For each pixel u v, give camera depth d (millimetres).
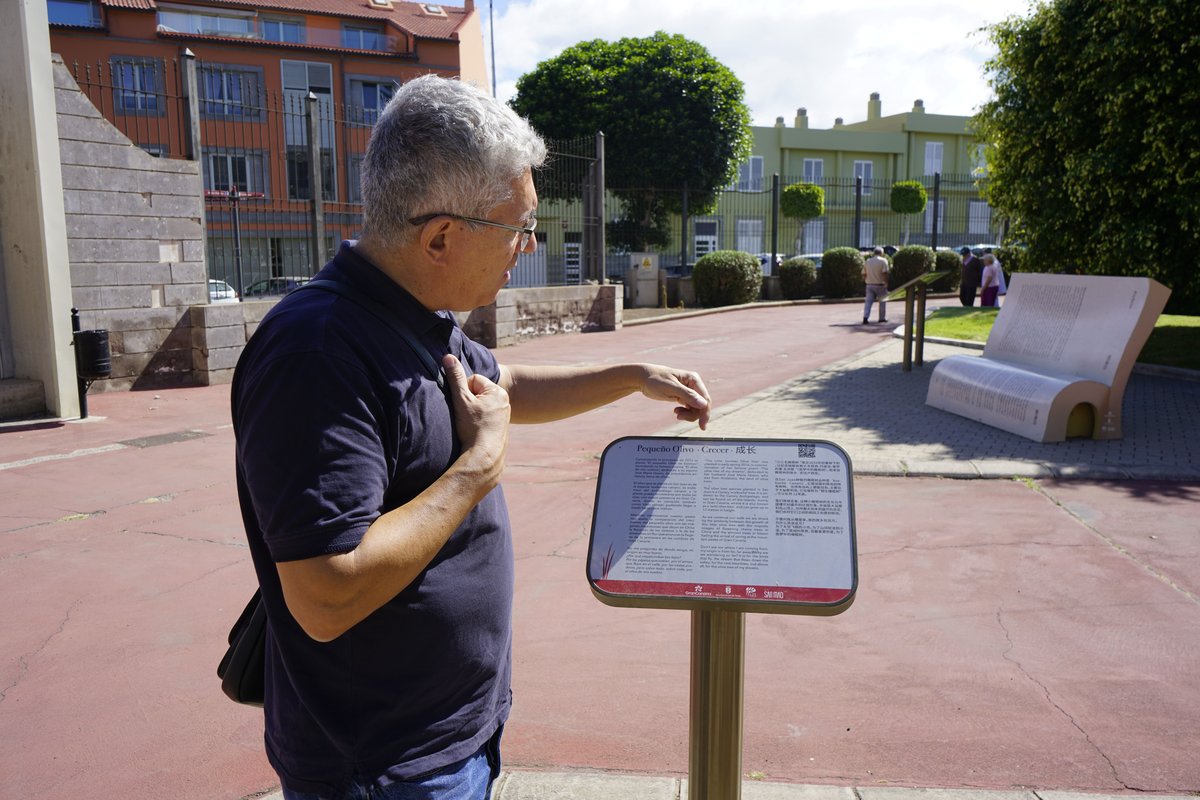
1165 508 5668
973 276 20859
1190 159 9734
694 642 1750
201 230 11906
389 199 1398
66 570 4973
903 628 4062
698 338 17328
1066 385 7301
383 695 1396
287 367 1258
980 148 13438
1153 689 3453
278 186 18141
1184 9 9375
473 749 1496
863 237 47344
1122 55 9961
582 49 33781
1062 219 11164
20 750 3158
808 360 13711
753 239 42875
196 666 3820
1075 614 4160
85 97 10617
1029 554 4934
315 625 1243
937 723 3236
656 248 34000
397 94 1457
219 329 11789
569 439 8203
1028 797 2705
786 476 1714
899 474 6551
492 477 1409
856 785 2834
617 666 3758
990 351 9078
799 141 47438
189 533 5617
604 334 18359
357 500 1235
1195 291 10594
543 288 17328
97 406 10219
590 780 2834
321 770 1408
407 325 1424
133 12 34188
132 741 3217
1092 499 5895
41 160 8984
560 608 4383
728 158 33344
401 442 1357
